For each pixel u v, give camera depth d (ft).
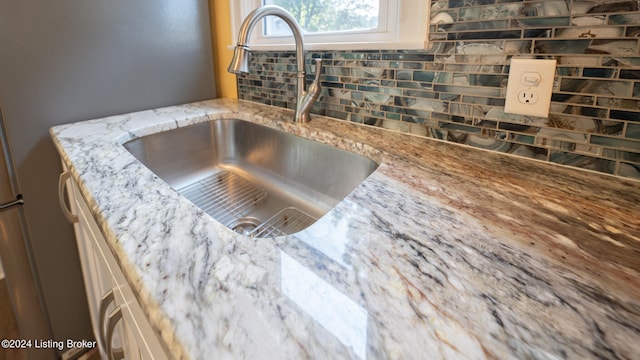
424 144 2.49
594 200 1.66
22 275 3.27
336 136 2.69
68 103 3.08
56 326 3.63
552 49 1.90
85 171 1.98
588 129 1.90
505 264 1.20
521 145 2.17
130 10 3.29
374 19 3.01
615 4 1.67
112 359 1.93
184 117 3.29
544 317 0.98
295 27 2.83
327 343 0.88
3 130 2.87
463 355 0.86
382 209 1.57
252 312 0.98
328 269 1.16
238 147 3.67
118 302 1.89
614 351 0.88
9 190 3.01
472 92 2.28
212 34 4.26
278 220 2.83
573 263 1.22
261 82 3.85
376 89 2.81
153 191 1.74
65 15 2.91
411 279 1.12
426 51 2.42
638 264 1.22
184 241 1.31
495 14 2.05
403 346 0.88
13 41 2.71
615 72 1.74
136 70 3.46
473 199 1.68
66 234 3.43
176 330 0.92
